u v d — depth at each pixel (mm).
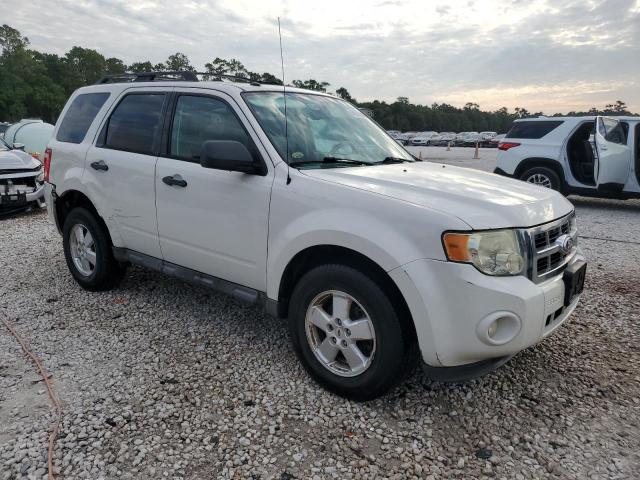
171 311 4285
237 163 3094
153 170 3850
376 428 2732
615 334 3914
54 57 98438
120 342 3701
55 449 2523
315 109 3846
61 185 4699
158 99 4035
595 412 2900
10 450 2514
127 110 4273
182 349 3602
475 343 2518
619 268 5664
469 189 2920
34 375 3232
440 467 2451
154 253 4047
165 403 2926
